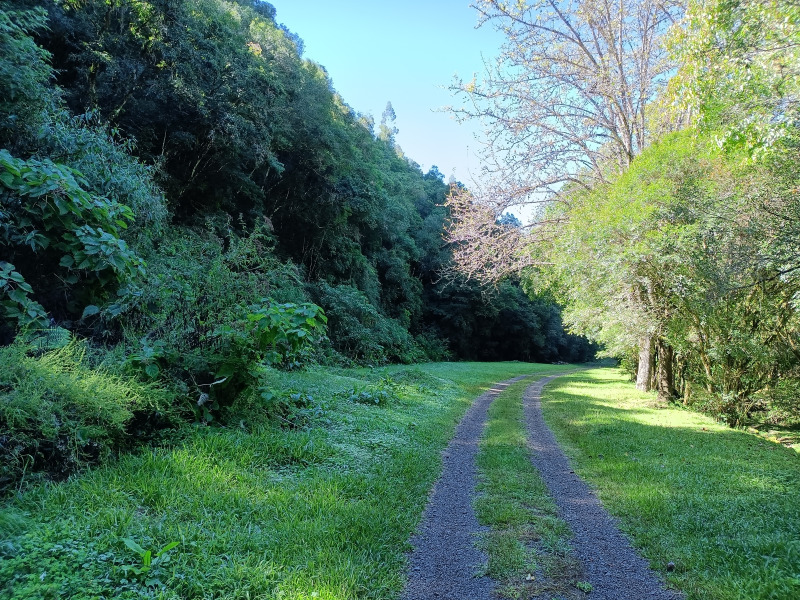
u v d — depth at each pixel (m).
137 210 8.60
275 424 6.77
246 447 5.51
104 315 6.02
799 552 3.92
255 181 24.77
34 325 5.07
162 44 16.25
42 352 4.81
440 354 43.50
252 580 3.04
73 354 4.98
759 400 11.88
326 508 4.34
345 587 3.14
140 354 5.47
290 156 26.08
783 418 12.20
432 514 4.88
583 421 10.38
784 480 6.25
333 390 10.59
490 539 4.28
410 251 44.47
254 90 20.67
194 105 17.50
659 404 14.16
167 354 5.80
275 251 25.08
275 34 29.12
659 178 11.77
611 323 14.12
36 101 7.17
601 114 15.99
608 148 16.91
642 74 15.38
